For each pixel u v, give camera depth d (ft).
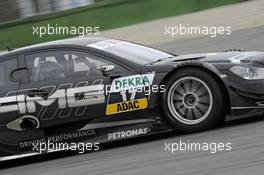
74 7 149.59
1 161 64.39
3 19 151.12
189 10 142.00
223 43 111.65
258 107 57.00
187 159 49.98
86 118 60.03
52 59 61.77
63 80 60.70
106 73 59.62
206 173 45.16
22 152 62.08
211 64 57.52
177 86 57.88
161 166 49.37
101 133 60.18
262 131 54.13
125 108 59.31
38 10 149.48
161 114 58.80
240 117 57.72
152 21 142.00
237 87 56.80
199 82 57.16
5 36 146.51
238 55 59.77
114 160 54.75
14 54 63.05
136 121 59.41
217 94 56.80
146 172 48.44
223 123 59.88
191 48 113.50
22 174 57.72
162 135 60.95
